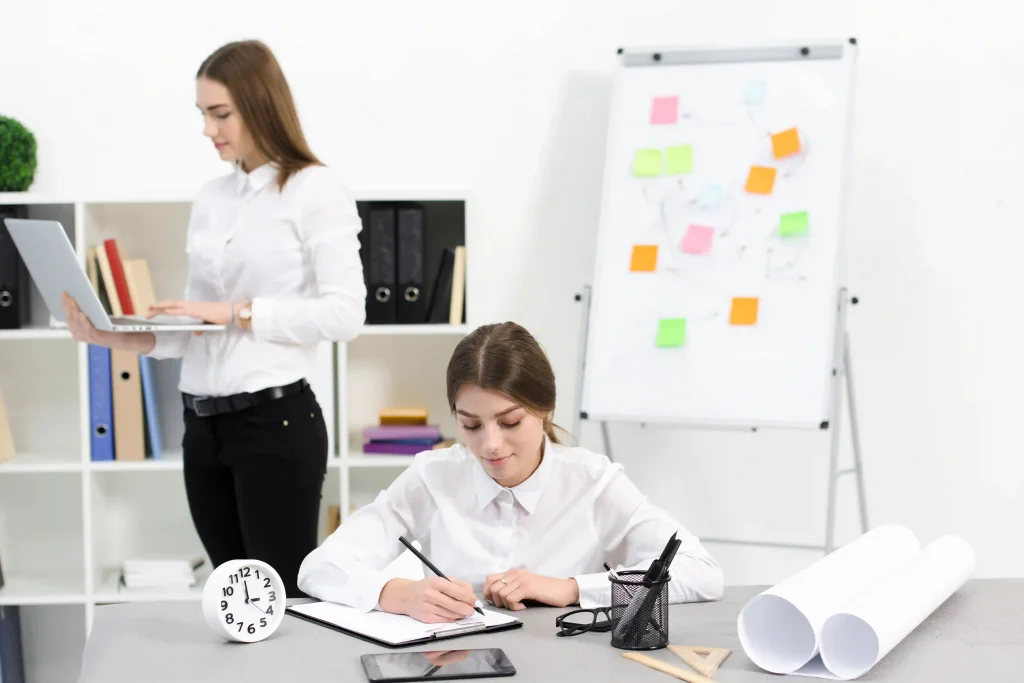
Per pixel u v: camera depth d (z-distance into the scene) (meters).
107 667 1.32
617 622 1.38
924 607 1.43
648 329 2.87
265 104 2.11
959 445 3.21
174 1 3.07
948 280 3.18
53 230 1.93
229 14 3.09
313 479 2.20
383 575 1.59
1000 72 3.14
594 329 2.91
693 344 2.84
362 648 1.38
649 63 3.02
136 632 1.47
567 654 1.35
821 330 2.78
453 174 3.16
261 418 2.13
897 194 3.17
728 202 2.89
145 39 3.07
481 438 1.62
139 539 3.13
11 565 3.12
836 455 2.84
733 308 2.84
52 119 3.06
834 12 3.15
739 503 3.24
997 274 3.18
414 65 3.13
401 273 2.93
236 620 1.41
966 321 3.19
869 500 3.23
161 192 3.08
